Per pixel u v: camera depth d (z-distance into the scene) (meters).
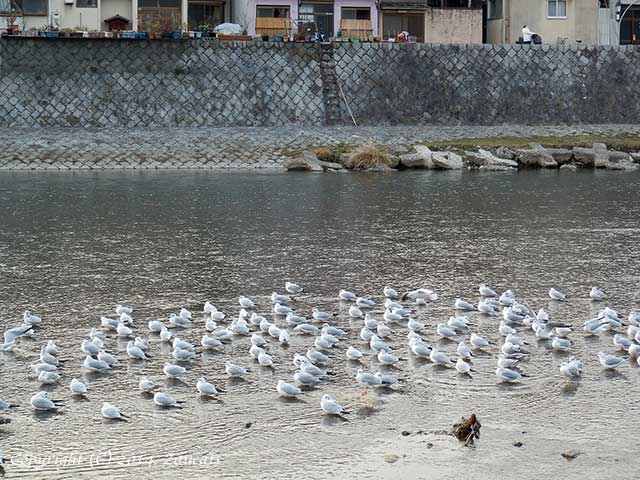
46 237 27.78
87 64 50.19
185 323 19.20
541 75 54.22
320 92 51.72
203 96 50.53
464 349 16.98
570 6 61.38
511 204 34.03
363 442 14.09
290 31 57.50
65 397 15.64
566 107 53.81
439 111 52.59
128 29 56.66
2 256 25.30
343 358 17.36
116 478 13.13
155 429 14.52
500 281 22.75
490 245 26.77
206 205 33.47
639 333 17.72
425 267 24.12
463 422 14.45
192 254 25.55
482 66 53.88
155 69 50.72
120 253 25.67
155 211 32.22
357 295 21.50
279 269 23.88
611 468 13.36
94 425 14.63
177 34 51.09
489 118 52.91
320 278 23.00
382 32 60.47
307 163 43.94
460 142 47.44
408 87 52.75
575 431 14.45
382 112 51.91
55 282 22.62
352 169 44.25
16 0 55.25
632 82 54.97
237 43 51.88
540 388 16.00
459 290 21.95
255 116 50.56
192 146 46.00
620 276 23.27
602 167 45.44
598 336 18.70
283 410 15.15
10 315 19.98
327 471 13.30
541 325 18.38
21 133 46.88
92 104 49.25
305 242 27.08
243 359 17.36
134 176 41.47
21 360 17.33
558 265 24.38
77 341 18.34
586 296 21.47
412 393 15.77
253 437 14.27
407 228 29.28
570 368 16.31
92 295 21.53
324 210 32.56
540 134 50.41
